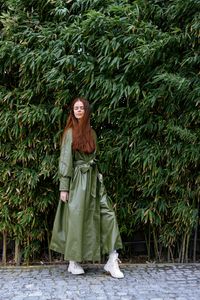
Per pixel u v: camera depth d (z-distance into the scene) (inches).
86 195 119.6
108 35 120.1
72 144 119.2
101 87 121.9
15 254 136.0
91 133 122.0
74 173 120.6
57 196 133.1
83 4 124.1
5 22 122.0
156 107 127.6
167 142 126.5
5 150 129.4
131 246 142.3
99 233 121.9
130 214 134.0
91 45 122.5
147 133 129.1
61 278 121.2
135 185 131.7
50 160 128.3
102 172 130.5
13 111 126.7
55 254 140.7
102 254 127.0
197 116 124.1
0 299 104.3
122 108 125.3
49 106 127.7
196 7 117.8
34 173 128.3
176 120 126.3
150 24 120.3
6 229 132.0
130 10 120.0
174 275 123.9
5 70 127.5
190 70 123.6
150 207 130.5
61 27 123.1
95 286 113.7
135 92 120.3
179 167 126.5
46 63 120.9
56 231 122.8
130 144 126.8
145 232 139.5
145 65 121.2
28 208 130.3
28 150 129.0
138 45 119.3
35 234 133.3
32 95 125.3
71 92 127.0
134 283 116.3
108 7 119.7
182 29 122.5
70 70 122.4
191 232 137.5
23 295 107.0
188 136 121.8
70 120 121.6
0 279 120.9
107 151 128.3
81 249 117.2
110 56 119.9
